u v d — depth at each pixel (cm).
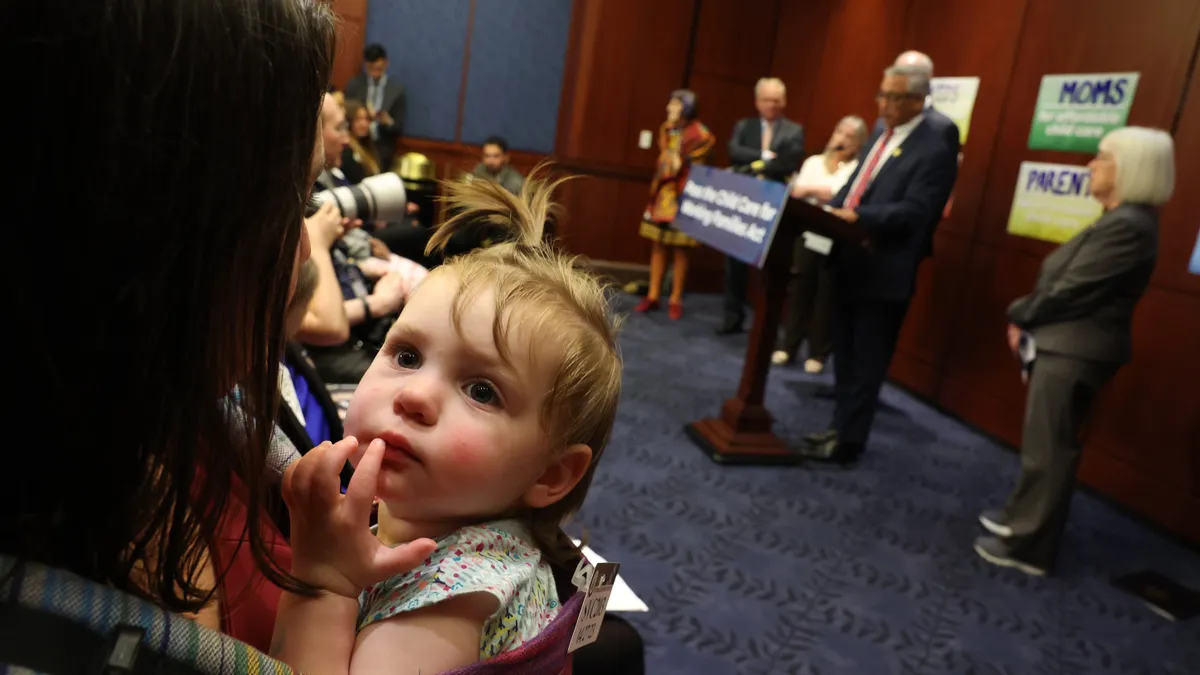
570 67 728
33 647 33
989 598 292
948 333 499
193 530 42
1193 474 357
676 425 420
